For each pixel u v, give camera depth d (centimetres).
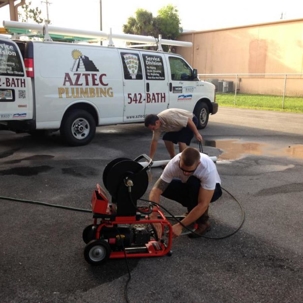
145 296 254
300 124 1110
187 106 931
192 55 2914
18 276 276
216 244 331
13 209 404
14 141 786
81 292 258
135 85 805
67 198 441
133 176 288
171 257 307
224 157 669
